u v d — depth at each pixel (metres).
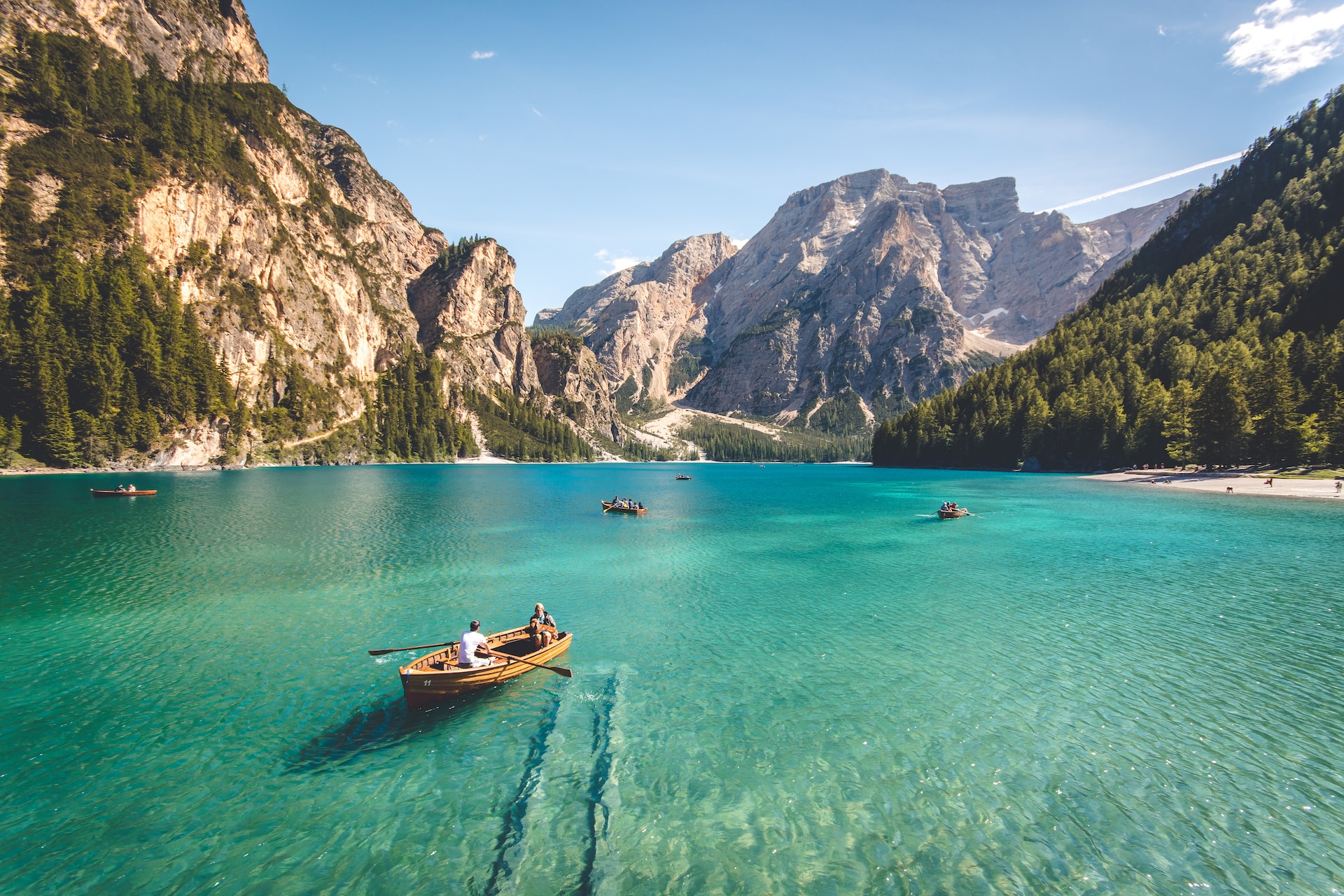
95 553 40.16
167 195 150.50
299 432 163.00
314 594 31.23
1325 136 175.88
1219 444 102.06
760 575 36.50
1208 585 32.56
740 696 19.14
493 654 19.77
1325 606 28.33
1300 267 131.50
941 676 20.55
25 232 123.00
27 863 11.66
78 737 16.52
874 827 12.73
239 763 15.30
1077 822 12.73
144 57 185.75
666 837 12.50
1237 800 13.40
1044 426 146.75
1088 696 18.77
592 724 17.36
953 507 62.94
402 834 12.62
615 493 101.19
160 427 123.81
